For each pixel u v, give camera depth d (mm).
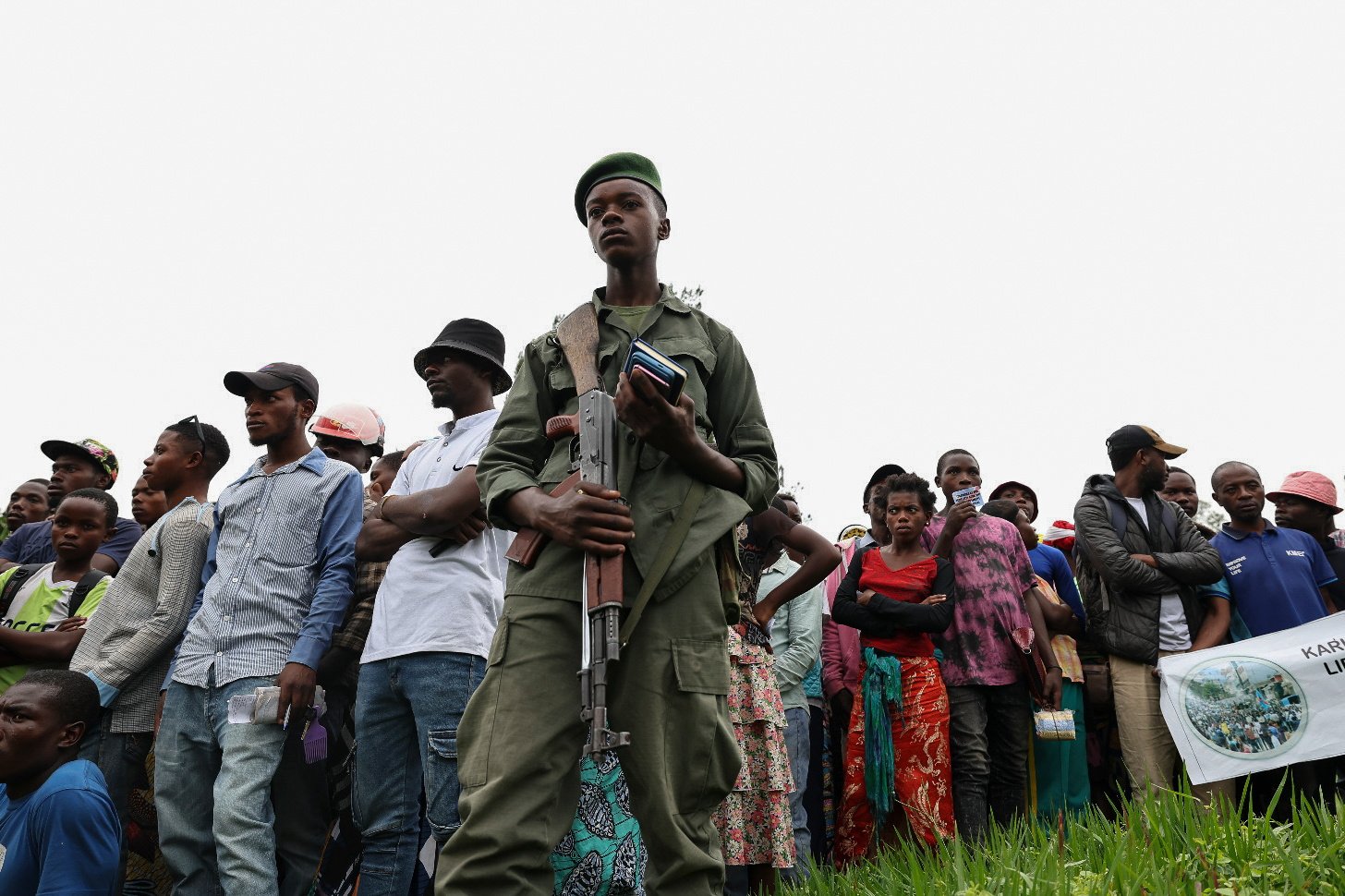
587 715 2541
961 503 6246
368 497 6340
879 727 5840
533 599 2764
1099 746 6727
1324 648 5742
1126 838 3594
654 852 2719
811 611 6332
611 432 2809
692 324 3133
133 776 4996
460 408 5070
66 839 3803
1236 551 6543
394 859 4336
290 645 4609
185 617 4980
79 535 5875
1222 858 3350
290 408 5078
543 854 2656
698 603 2799
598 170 3260
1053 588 6750
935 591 6082
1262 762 5652
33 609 5773
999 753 6137
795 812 5961
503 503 2916
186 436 5840
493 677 2758
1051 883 3188
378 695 4359
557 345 3135
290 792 4953
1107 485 6613
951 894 3439
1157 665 6129
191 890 4410
